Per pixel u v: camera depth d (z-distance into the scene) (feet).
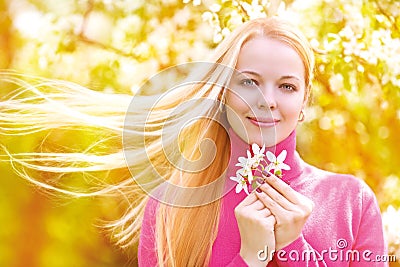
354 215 7.38
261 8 9.43
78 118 8.00
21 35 11.33
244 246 7.13
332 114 10.66
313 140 10.82
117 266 11.55
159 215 7.45
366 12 9.96
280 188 7.18
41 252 11.69
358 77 9.90
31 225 11.55
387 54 9.62
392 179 10.78
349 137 10.77
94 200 10.96
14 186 11.04
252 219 7.10
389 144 10.75
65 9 11.18
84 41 11.10
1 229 11.54
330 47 9.65
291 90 7.13
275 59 7.09
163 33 10.89
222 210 7.33
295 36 7.16
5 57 11.19
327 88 10.36
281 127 7.15
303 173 7.45
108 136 8.43
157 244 7.42
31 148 10.21
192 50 10.82
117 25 11.07
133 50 10.98
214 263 7.29
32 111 8.16
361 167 10.78
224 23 9.59
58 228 11.38
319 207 7.35
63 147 9.97
